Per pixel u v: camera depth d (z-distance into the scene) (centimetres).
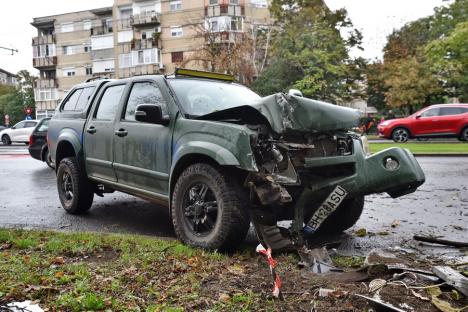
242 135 426
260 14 4425
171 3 4897
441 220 627
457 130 2153
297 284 358
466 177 1020
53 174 1255
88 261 424
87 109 680
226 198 432
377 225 604
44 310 305
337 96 3478
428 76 3609
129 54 5219
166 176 508
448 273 346
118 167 586
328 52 3397
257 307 313
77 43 5950
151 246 462
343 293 331
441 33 3928
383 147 1756
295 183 436
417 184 453
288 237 455
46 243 475
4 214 707
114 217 676
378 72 4103
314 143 465
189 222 472
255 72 3397
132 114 583
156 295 332
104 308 310
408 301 315
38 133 1483
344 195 459
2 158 1848
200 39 4359
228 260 420
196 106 526
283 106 430
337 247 501
